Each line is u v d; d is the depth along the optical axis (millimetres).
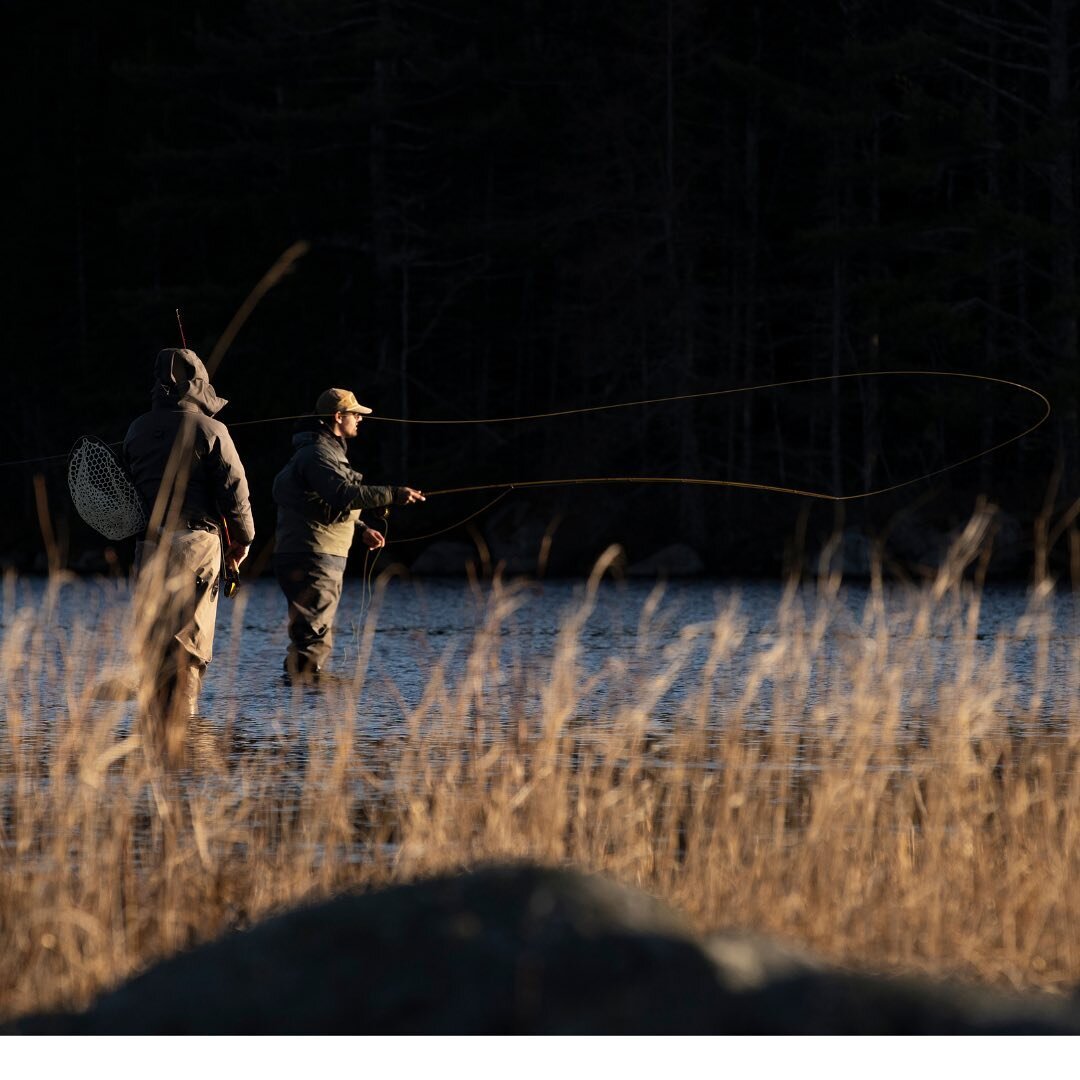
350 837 15922
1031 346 111000
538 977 8180
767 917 13109
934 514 99438
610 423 107562
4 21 155500
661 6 110500
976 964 12172
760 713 26078
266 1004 8375
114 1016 8516
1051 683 30469
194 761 20531
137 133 146125
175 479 23281
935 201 127812
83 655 21641
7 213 146875
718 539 104125
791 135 123312
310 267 118688
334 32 115062
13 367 143875
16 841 15539
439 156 119125
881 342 107688
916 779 18688
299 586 30188
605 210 112250
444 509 108188
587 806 16844
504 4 118812
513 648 36469
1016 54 116188
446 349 140000
